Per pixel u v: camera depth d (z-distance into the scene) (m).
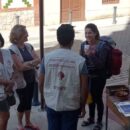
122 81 7.70
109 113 5.33
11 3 14.94
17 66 4.55
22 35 4.62
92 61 4.65
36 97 5.83
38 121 5.43
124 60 9.52
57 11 16.06
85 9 17.09
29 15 15.39
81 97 3.63
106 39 4.72
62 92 3.58
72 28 3.60
